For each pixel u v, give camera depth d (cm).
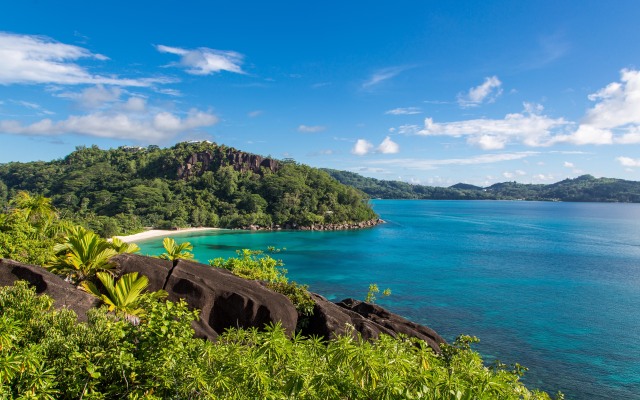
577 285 5997
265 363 746
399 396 652
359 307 2530
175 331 814
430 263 7825
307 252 9300
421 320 4362
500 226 15938
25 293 909
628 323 4275
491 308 4800
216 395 717
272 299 1755
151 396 749
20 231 3300
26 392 677
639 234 13100
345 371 707
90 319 902
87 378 785
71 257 1628
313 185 17500
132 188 15612
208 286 1700
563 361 3356
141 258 1791
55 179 19338
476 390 706
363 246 10312
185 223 13925
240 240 11500
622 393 2869
